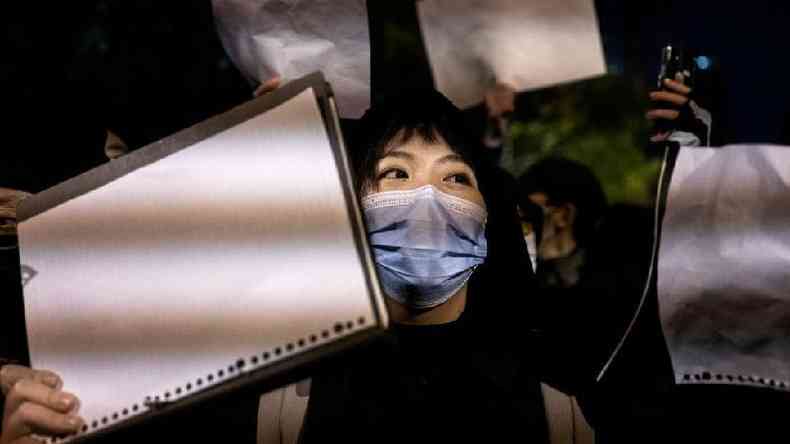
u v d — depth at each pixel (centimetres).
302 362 115
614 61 367
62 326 127
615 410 177
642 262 281
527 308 177
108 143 246
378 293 115
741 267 170
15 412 125
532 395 163
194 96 293
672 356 173
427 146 169
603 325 250
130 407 121
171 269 124
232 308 120
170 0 302
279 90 125
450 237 164
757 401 183
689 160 177
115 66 289
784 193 170
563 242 295
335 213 119
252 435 167
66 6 299
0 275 167
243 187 124
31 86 273
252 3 184
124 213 128
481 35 241
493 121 308
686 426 180
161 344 122
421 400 158
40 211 133
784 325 167
